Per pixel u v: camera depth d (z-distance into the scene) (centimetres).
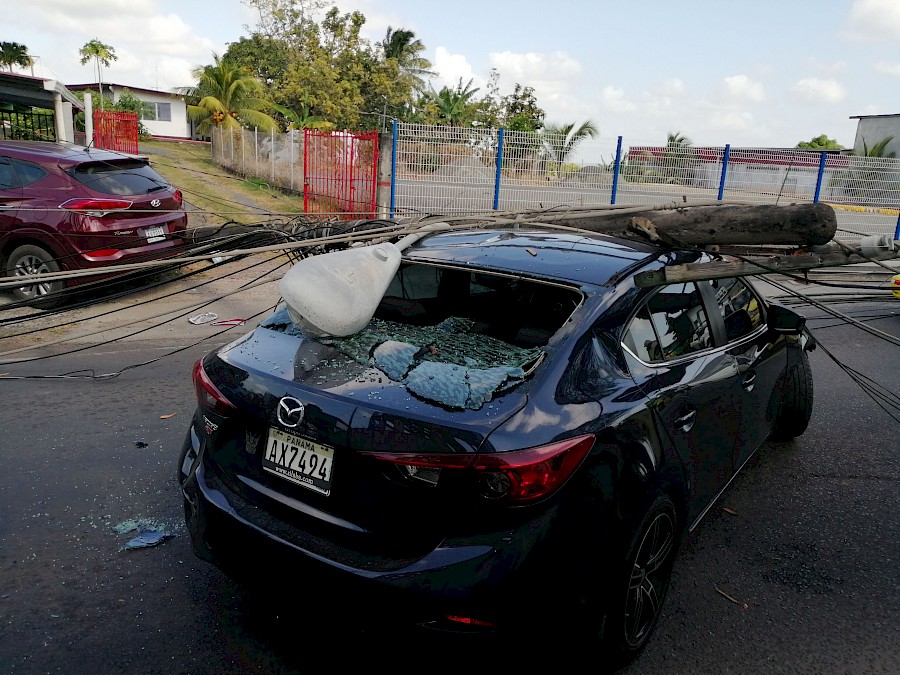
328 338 284
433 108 4134
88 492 386
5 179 795
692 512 317
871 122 3609
